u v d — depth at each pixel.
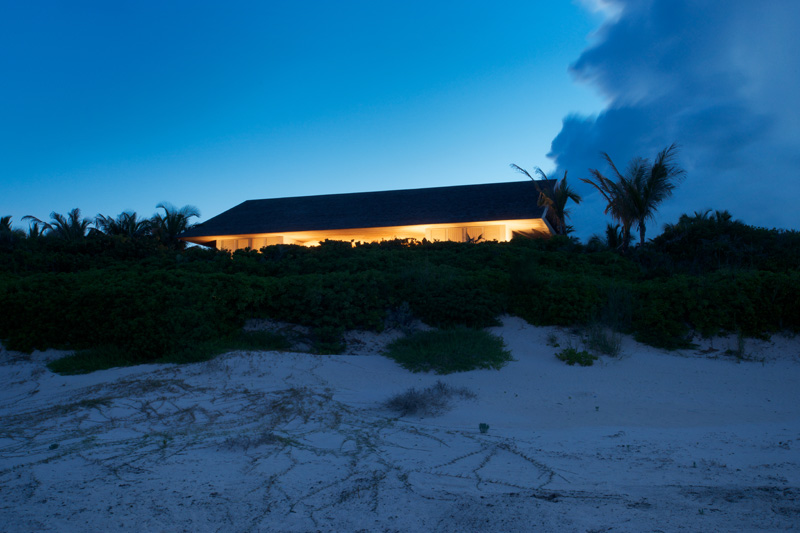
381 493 4.19
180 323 10.97
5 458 5.21
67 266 17.80
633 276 15.51
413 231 24.78
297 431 6.45
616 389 8.86
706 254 16.69
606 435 6.25
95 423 6.74
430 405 7.70
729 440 5.90
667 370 9.96
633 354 10.94
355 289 12.85
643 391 8.74
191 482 4.43
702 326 11.41
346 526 3.49
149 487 4.25
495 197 25.44
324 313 12.41
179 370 9.68
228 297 12.40
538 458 5.25
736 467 4.80
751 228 17.80
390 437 6.18
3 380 9.81
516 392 8.67
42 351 11.50
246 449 5.58
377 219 25.08
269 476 4.65
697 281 12.34
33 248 20.39
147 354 10.65
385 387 9.05
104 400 7.83
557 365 10.25
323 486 4.38
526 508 3.72
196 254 19.50
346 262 16.47
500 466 5.00
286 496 4.11
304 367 10.00
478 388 8.85
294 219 27.16
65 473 4.66
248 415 7.24
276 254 18.84
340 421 6.97
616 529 3.29
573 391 8.73
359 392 8.70
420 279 13.24
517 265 13.34
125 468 4.83
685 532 3.21
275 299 12.92
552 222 25.55
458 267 16.41
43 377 9.80
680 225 19.23
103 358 10.67
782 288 11.35
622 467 4.89
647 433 6.34
